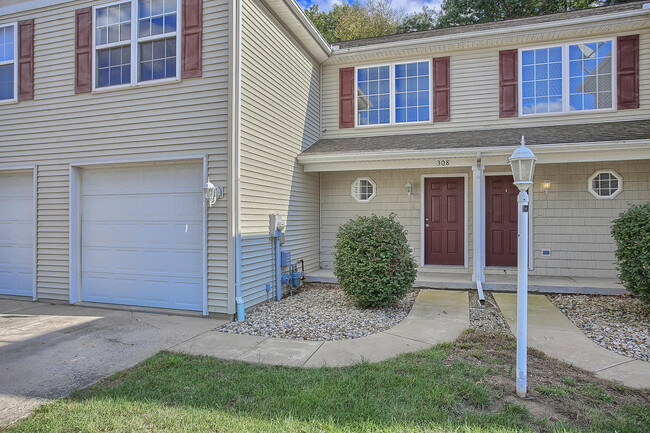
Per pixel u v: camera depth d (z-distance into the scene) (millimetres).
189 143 5816
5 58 7000
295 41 7871
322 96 9344
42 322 5465
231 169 5570
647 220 5008
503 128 8102
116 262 6441
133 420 2785
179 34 5863
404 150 7188
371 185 8781
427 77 8602
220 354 4141
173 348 4355
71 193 6535
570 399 3000
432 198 8523
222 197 5629
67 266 6598
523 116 7973
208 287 5715
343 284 5973
